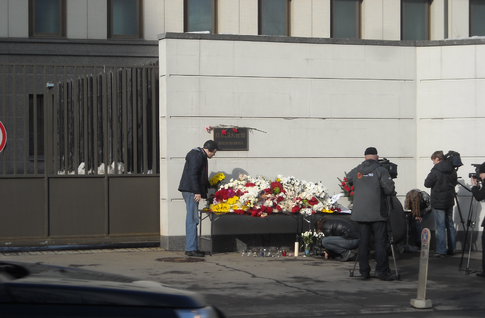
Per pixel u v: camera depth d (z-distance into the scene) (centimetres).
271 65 1130
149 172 1118
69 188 1070
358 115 1164
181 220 1085
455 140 1173
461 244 1176
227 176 1110
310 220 1086
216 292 745
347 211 1088
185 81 1092
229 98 1112
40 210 1058
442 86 1178
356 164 1162
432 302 716
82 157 1146
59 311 268
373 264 1011
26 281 284
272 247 1120
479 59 1168
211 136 1103
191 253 1027
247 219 1110
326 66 1152
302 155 1141
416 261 1040
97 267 904
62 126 1201
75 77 1078
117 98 1141
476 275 898
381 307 684
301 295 738
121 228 1092
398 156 1181
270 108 1129
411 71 1187
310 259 1030
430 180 1087
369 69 1170
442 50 1178
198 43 1098
